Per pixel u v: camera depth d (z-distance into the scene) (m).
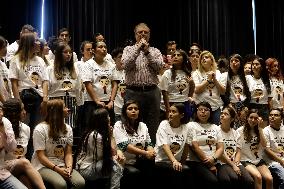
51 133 4.28
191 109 5.18
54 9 7.54
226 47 8.88
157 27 8.58
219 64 6.41
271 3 9.05
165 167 4.65
